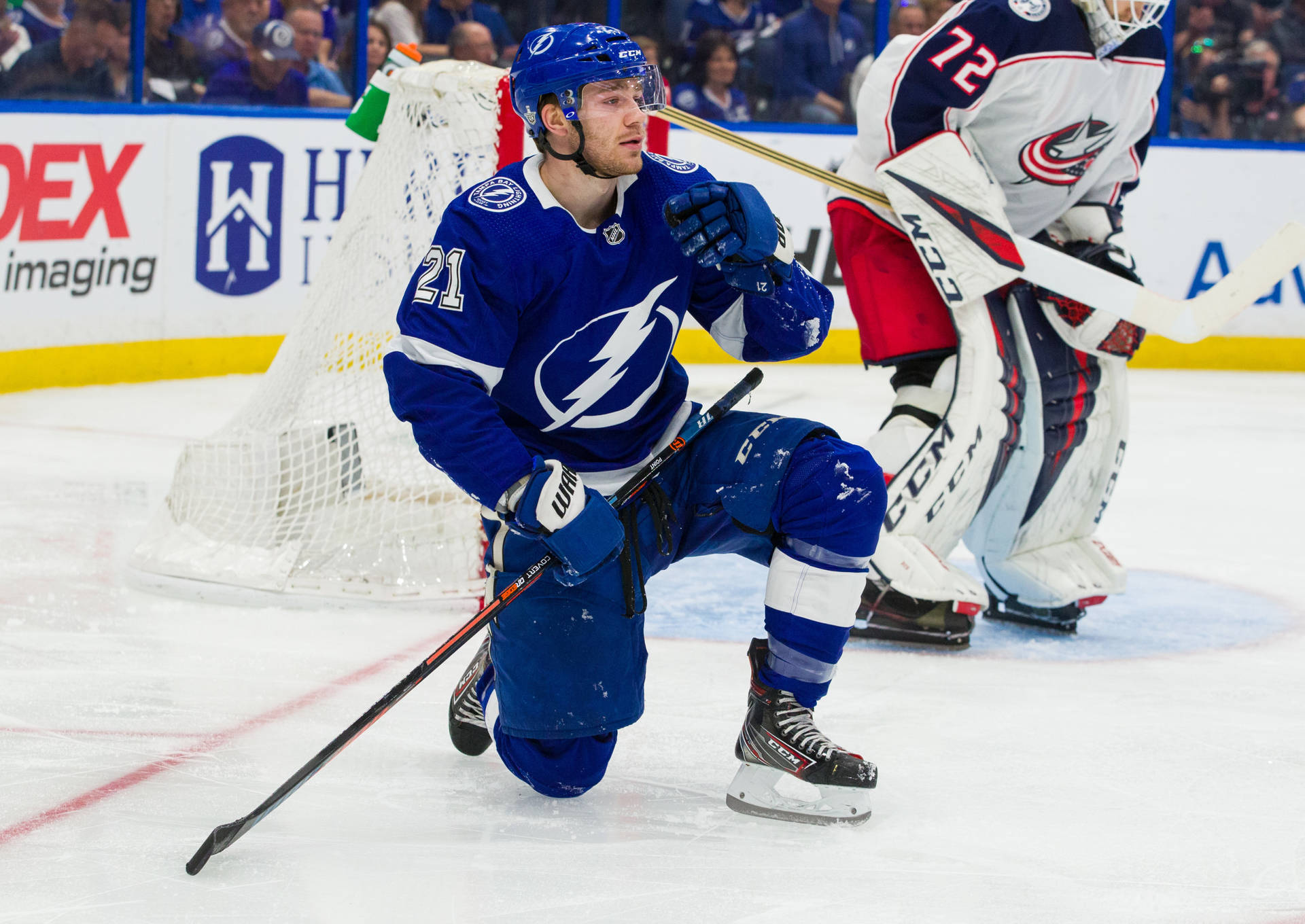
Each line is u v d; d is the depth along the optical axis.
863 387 13.58
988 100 5.63
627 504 3.85
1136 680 5.41
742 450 3.91
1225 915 3.35
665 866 3.55
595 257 3.68
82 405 11.34
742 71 15.18
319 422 6.43
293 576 6.18
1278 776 4.36
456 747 4.37
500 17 14.81
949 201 5.67
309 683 5.10
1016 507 6.08
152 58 13.13
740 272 3.74
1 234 11.48
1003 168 5.91
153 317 12.65
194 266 12.84
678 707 4.89
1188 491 9.26
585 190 3.71
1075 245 6.30
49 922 3.20
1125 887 3.50
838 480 3.79
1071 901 3.41
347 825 3.80
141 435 10.19
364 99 6.68
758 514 3.87
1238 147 15.20
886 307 5.99
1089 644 5.95
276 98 13.83
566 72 3.53
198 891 3.37
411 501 6.39
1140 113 5.89
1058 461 6.10
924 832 3.83
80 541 7.11
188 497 6.50
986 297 5.81
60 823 3.79
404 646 5.60
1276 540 7.96
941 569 5.77
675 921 3.24
